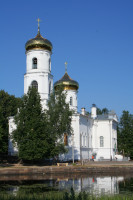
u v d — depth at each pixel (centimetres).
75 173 5272
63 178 4619
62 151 5988
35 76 6506
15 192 3216
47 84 6562
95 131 8856
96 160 8188
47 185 3797
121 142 10419
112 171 5516
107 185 3831
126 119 10544
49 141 5816
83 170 5353
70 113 6244
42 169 5078
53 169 5156
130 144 10169
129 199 2312
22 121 5794
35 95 6009
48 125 5953
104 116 9619
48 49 6600
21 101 5981
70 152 7144
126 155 10031
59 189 3459
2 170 4744
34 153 5475
